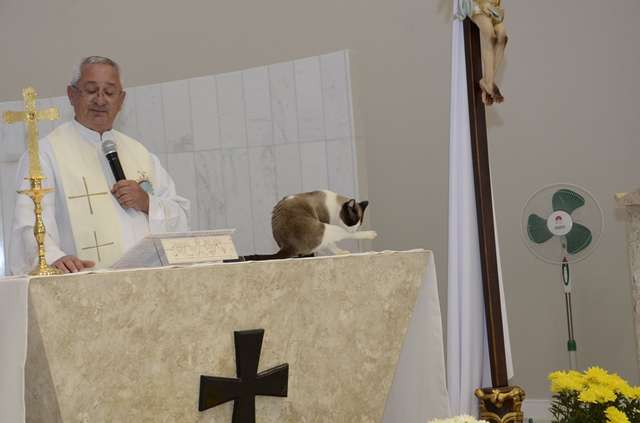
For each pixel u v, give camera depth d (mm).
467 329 5312
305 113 7422
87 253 5270
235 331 3498
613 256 7699
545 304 7891
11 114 3893
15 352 2848
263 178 7656
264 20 8594
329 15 8453
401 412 4535
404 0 8234
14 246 4613
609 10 7703
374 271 4074
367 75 8391
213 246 3760
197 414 3443
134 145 5652
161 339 3260
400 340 4242
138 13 8992
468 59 5328
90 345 3045
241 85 7727
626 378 7664
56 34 9219
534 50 7941
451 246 5414
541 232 7230
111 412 3152
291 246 4613
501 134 8047
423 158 8195
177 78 8844
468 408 5277
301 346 3793
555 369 7848
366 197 7355
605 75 7719
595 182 7750
